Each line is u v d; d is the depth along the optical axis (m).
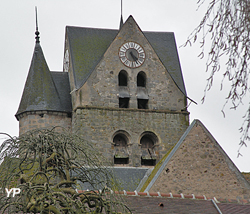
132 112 66.31
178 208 35.00
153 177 43.44
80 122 64.88
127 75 68.38
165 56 73.75
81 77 67.50
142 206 34.59
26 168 27.41
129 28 69.50
